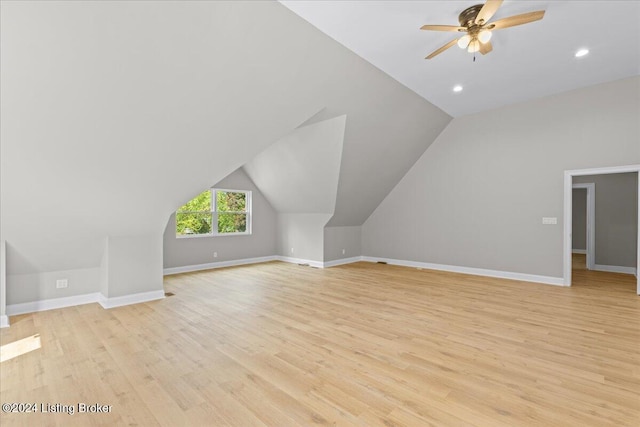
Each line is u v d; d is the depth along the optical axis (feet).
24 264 12.22
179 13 8.23
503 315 11.94
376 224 24.76
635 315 11.84
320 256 22.75
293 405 6.43
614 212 20.26
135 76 8.99
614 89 14.83
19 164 9.46
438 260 21.36
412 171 22.44
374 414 6.13
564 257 16.42
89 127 9.55
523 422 5.87
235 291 15.78
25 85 7.98
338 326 10.90
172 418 6.03
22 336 10.08
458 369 7.88
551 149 16.67
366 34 10.64
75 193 11.12
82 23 7.52
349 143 16.75
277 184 22.50
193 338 9.89
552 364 8.11
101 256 13.85
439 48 10.78
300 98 12.60
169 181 12.71
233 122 11.87
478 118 19.27
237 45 9.58
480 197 19.34
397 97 15.70
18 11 6.85
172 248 20.29
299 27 9.98
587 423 5.82
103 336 10.07
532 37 11.03
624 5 9.29
